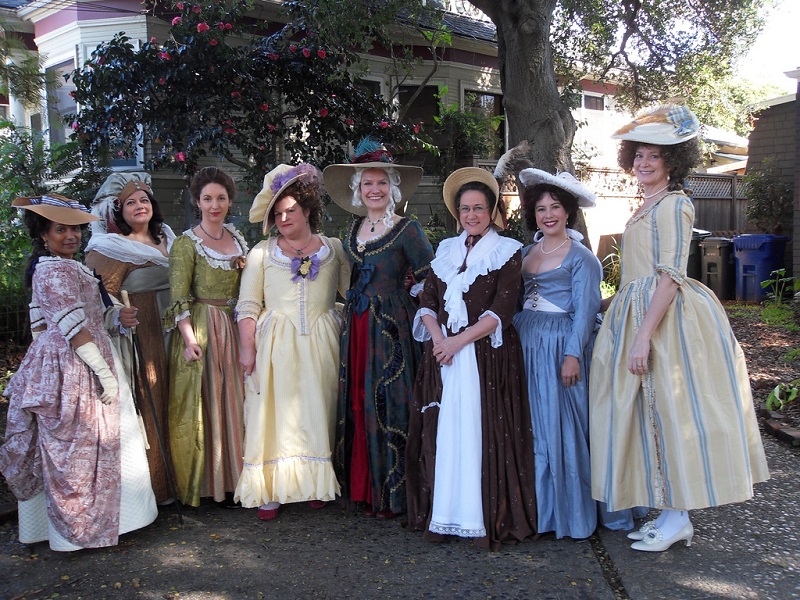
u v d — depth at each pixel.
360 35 7.96
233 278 3.53
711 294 2.90
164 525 3.33
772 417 4.72
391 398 3.31
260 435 3.31
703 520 3.23
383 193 3.40
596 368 3.02
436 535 3.08
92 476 2.97
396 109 8.84
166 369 3.53
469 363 3.06
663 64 11.38
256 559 2.96
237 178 9.13
